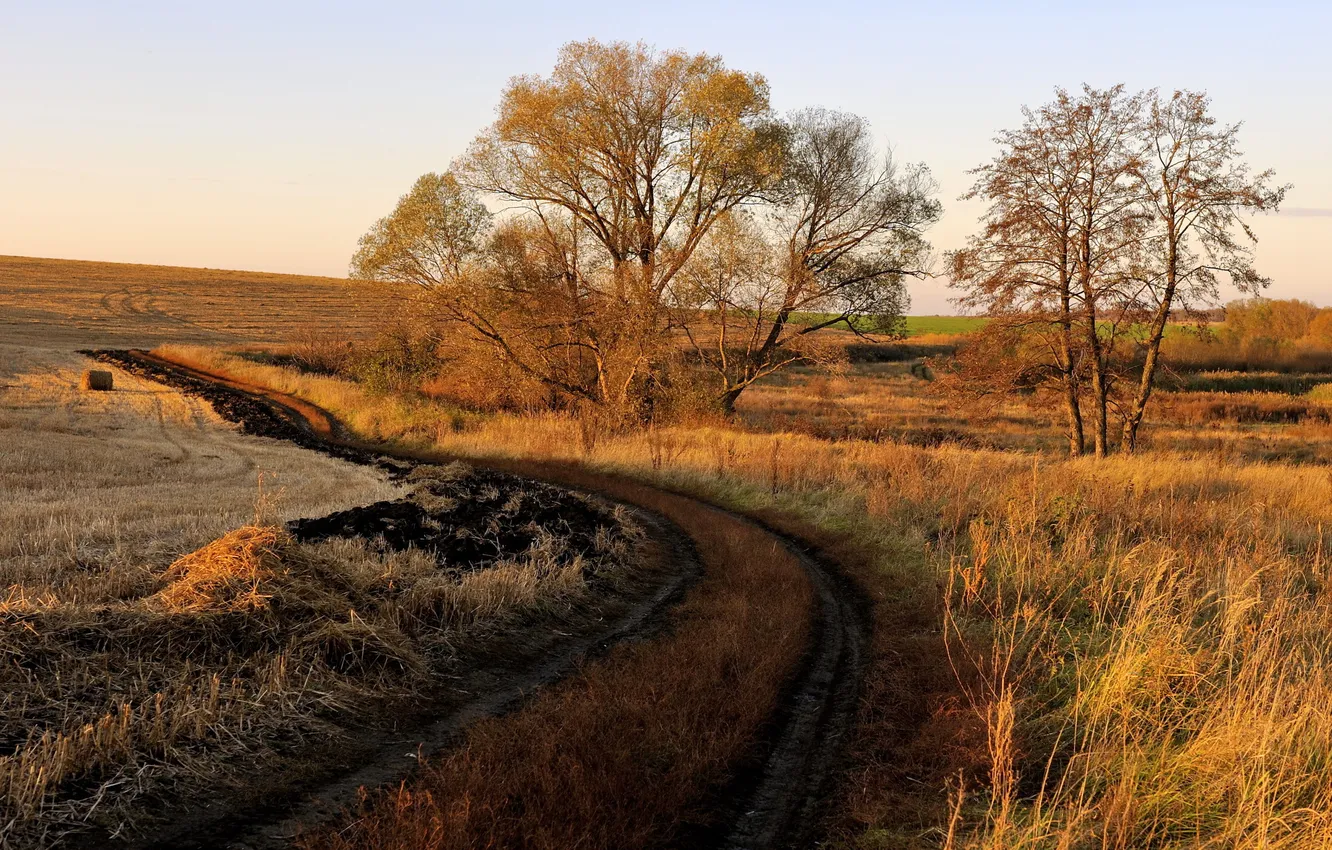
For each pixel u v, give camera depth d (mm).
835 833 4438
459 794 4250
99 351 52594
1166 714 5562
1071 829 4152
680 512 15344
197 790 4500
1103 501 12492
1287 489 15750
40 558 8719
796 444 21953
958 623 7902
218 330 70500
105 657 5445
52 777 4219
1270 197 20375
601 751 4906
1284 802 4312
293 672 5797
